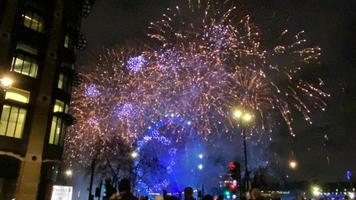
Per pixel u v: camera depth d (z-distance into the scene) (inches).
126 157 2082.9
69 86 1501.0
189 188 416.2
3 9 1312.7
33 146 1286.9
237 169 729.0
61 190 1237.7
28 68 1344.7
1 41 1270.9
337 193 2576.3
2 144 1216.2
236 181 790.5
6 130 1238.9
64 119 1428.4
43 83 1363.2
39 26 1422.2
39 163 1294.3
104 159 1991.9
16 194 1221.7
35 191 1259.8
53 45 1428.4
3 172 1267.2
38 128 1312.7
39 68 1378.0
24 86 1310.3
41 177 1405.0
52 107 1390.3
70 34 1539.1
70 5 1553.9
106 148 1983.3
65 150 2023.9
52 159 1355.8
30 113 1310.3
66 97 1467.8
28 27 1382.9
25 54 1336.1
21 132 1278.3
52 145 1362.0
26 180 1246.9
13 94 1286.9
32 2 1406.3
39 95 1341.0
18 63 1317.7
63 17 1508.4
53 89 1403.8
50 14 1460.4
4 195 1254.9
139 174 2425.0
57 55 1438.2
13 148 1240.2
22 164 1256.8
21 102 1289.4
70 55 1514.5
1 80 817.5
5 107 1250.0
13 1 1339.8
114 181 1940.2
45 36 1422.2
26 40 1359.5
